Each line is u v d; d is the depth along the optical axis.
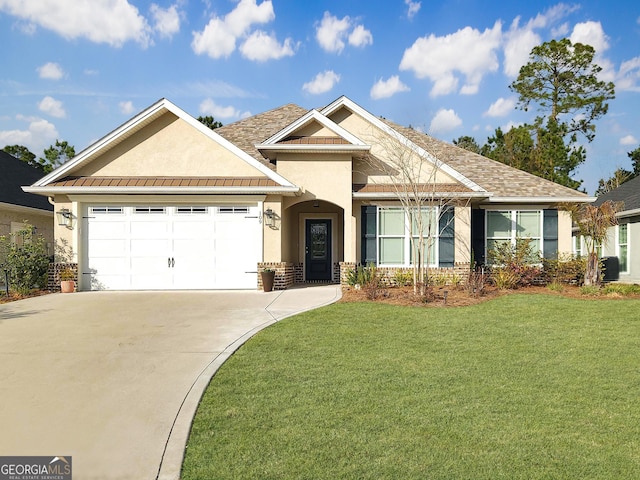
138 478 4.32
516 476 4.26
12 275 15.62
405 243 17.17
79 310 12.09
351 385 6.57
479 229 18.05
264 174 16.42
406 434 5.08
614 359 7.86
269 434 5.09
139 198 16.22
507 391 6.37
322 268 20.34
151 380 6.77
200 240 16.28
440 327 10.12
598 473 4.32
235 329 9.86
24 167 25.61
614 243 21.86
